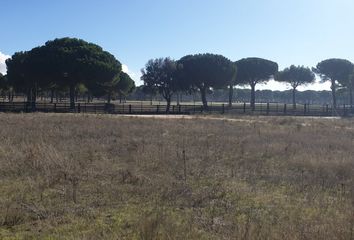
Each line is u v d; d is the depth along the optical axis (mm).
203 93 74750
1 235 6895
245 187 10805
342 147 19406
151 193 9828
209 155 15992
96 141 19359
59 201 8969
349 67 86500
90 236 6859
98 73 62625
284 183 11484
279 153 16938
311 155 15773
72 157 14062
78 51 64000
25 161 12703
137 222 7445
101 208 8570
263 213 8492
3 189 9828
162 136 23109
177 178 11711
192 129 27812
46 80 65438
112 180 11133
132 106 63125
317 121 43719
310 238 6559
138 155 14961
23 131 22344
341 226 7109
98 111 56344
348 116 68188
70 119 33312
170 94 75500
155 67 73750
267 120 42281
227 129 28531
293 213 8414
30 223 7527
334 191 10633
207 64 71438
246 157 15961
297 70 92812
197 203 9164
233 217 8172
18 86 76188
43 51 64500
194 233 6969
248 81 86438
